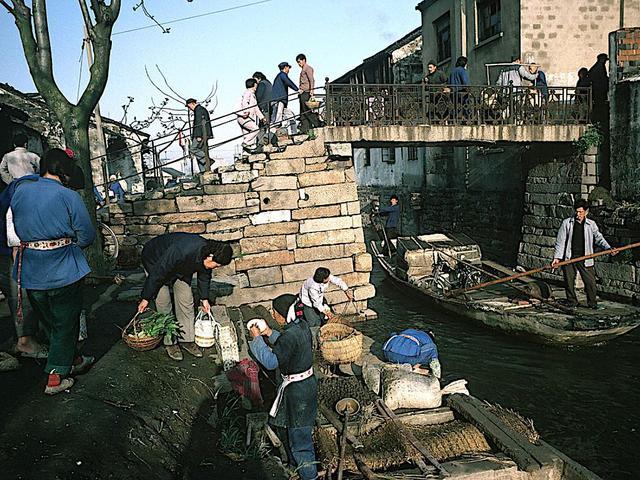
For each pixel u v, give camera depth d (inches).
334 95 430.3
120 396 177.0
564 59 574.9
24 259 158.4
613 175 458.3
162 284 202.8
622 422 273.4
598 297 460.4
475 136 469.7
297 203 410.9
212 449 182.2
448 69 748.0
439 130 458.9
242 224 401.7
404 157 943.0
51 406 158.6
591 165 478.9
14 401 158.4
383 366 256.8
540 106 491.8
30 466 128.4
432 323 444.1
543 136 483.8
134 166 749.3
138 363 206.1
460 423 222.4
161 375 204.5
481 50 649.6
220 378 224.1
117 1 324.8
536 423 275.9
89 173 328.2
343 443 199.6
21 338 186.5
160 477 147.3
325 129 416.8
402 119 452.4
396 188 992.2
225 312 295.0
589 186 480.7
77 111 320.8
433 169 823.1
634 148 435.5
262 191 404.8
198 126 432.5
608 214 453.1
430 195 832.3
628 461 238.7
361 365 283.6
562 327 357.7
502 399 303.3
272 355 171.9
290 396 176.6
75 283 165.5
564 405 294.4
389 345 277.1
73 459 134.9
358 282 423.8
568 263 378.6
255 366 223.1
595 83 513.0
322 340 271.1
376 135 434.3
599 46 581.9
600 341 361.7
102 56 323.6
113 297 304.3
